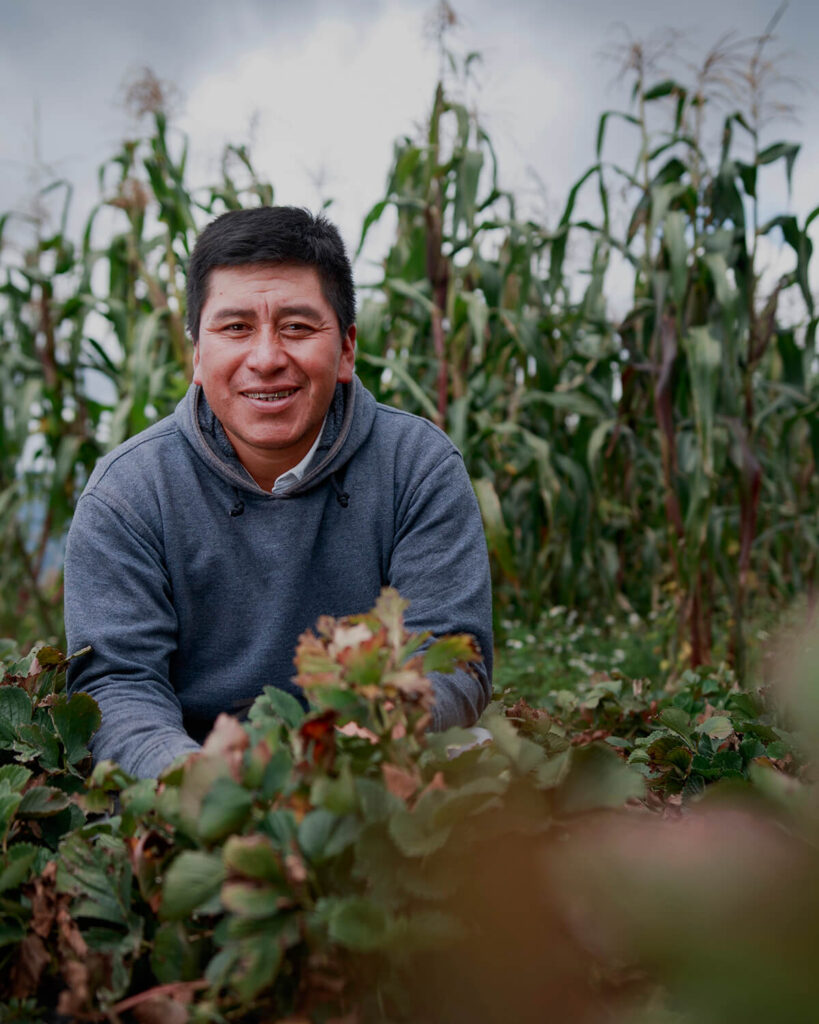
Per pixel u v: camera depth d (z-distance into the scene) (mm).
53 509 4637
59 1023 757
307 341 1396
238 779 663
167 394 3965
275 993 659
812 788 636
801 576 4527
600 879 548
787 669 408
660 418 3465
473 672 1311
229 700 1511
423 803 645
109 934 748
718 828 499
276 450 1454
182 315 4051
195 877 639
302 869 605
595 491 4043
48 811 899
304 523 1496
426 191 3744
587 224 3846
